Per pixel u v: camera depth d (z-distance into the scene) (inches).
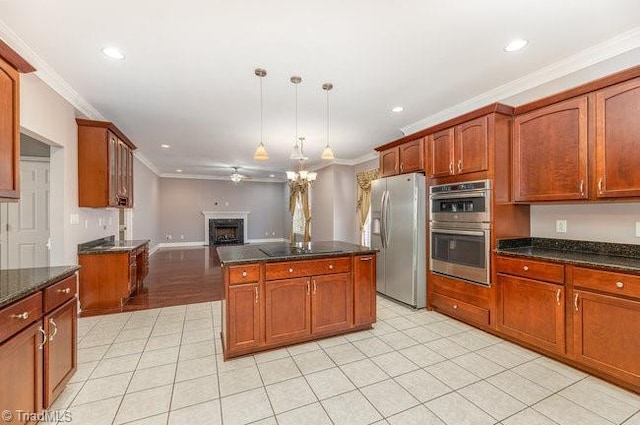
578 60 100.1
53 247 125.0
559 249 110.9
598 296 82.4
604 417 69.2
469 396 77.4
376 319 128.0
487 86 123.4
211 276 220.7
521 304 102.1
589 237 102.7
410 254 144.8
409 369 90.7
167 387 81.9
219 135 199.2
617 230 95.9
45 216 142.6
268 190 454.9
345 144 223.1
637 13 78.3
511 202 115.1
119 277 147.9
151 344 108.7
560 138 99.5
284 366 93.0
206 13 78.4
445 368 91.1
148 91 127.8
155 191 356.2
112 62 103.5
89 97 133.8
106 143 144.1
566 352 89.7
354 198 291.0
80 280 141.7
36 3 73.6
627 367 77.1
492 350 102.3
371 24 83.0
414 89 126.5
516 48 95.3
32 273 73.5
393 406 73.7
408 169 153.1
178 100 137.9
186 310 146.7
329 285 111.2
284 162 304.0
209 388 81.5
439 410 72.1
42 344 65.6
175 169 356.2
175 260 289.6
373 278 120.3
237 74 112.8
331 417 69.9
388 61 103.3
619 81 85.1
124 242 184.4
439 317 133.8
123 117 161.6
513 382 83.5
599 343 82.4
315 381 84.7
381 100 138.3
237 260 96.4
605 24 83.1
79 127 139.9
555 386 81.4
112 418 69.4
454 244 127.6
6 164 69.2
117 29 85.0
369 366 92.7
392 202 156.4
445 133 132.0
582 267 85.9
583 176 93.2
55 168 125.0
